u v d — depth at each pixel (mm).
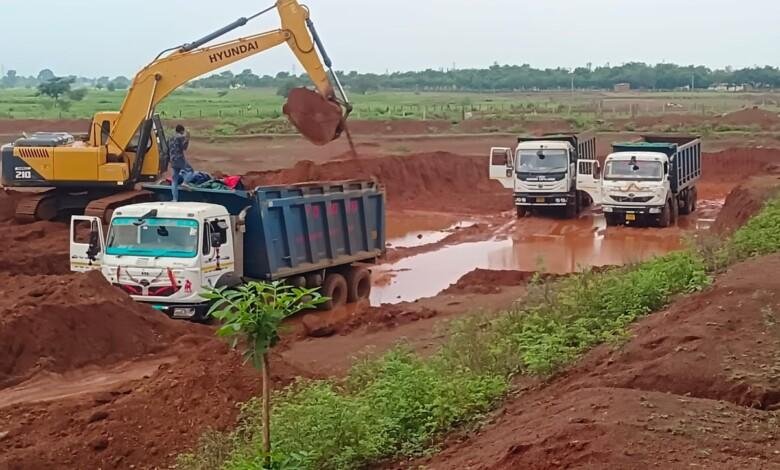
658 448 6684
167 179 25828
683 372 8828
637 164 33438
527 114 72938
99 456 10492
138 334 15922
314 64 22219
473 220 36062
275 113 75500
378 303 21734
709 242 16156
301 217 19781
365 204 21781
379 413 9273
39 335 14992
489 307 17641
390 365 10695
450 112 76500
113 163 25609
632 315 11859
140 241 17500
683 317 10898
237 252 18344
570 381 9781
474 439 8578
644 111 79375
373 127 61812
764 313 10195
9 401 13406
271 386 11594
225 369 11789
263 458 7633
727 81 143250
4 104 89312
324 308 20812
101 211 24844
